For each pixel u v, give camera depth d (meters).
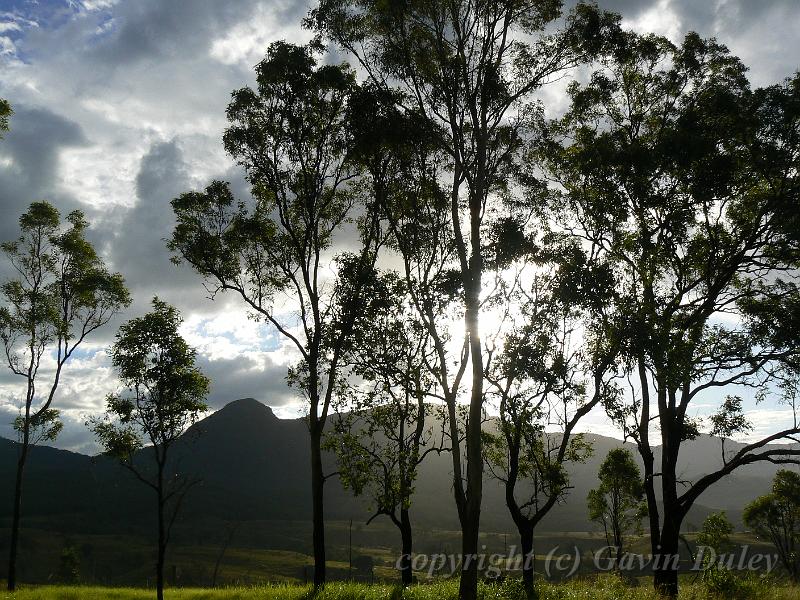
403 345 24.81
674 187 23.97
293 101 28.97
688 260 24.89
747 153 23.89
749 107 23.12
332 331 26.16
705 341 22.95
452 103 23.11
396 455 26.80
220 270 30.16
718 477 22.67
